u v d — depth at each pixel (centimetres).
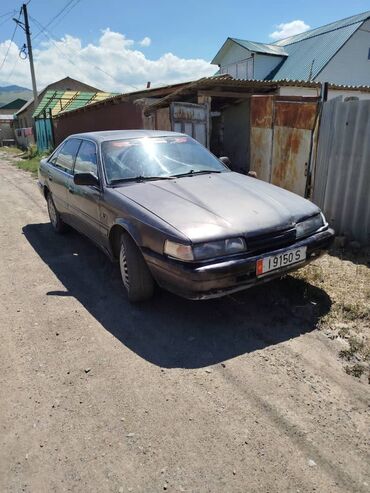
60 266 479
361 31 2169
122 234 363
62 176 523
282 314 345
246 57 2395
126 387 262
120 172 409
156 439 219
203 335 320
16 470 204
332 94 1285
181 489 189
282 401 244
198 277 288
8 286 427
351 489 187
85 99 2234
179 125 927
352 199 513
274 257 313
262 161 729
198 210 325
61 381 270
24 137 3297
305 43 2350
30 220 711
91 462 206
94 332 330
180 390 257
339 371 270
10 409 246
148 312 359
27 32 2247
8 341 321
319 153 565
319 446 211
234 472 198
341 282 397
